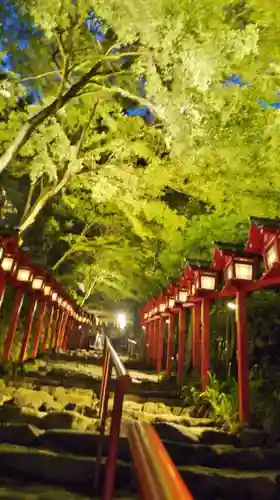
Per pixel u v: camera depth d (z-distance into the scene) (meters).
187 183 10.82
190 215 14.36
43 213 17.70
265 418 6.35
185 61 5.67
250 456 5.18
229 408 6.81
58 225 18.25
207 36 5.58
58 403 7.04
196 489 4.40
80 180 11.74
